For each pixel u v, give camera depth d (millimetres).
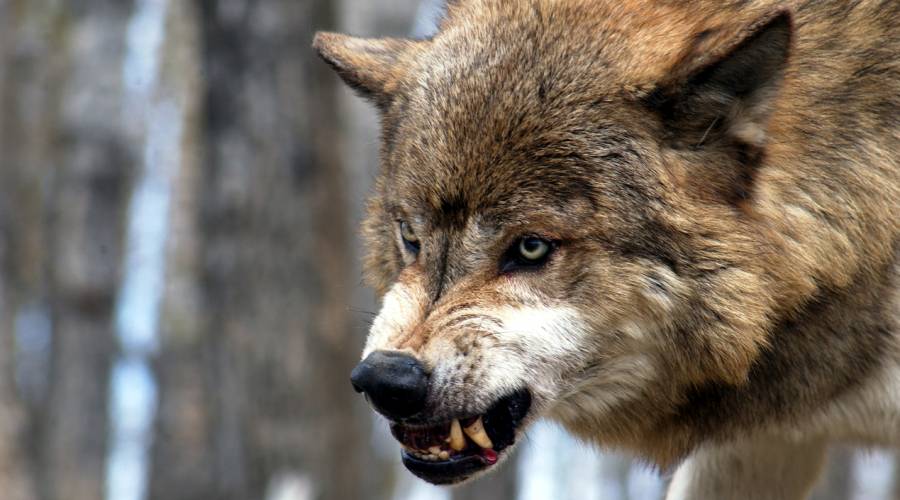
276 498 21109
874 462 13883
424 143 10625
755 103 10352
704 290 10375
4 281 29781
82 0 36375
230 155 21922
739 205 10500
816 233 10711
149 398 39875
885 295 10961
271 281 21891
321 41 12453
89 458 35938
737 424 11227
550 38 10664
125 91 36375
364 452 27109
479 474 10516
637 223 10289
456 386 10109
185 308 31734
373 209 12094
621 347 10516
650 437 11344
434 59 11055
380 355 10070
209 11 21922
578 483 41219
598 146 10328
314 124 22172
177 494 25500
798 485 12273
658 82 10375
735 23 10711
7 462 24297
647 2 11055
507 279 10406
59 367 35906
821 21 11078
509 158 10312
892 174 10953
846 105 10922
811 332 10898
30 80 40062
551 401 10445
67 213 35375
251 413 21812
